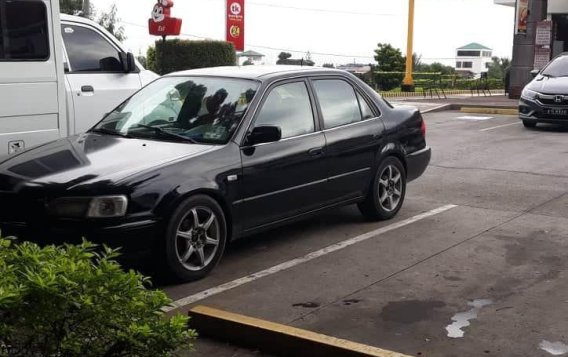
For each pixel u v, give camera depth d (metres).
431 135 14.38
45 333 2.55
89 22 8.32
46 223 4.92
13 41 6.60
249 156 5.65
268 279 5.44
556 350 4.11
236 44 19.98
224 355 4.14
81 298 2.52
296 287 5.25
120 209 4.83
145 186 4.96
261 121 5.88
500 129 15.20
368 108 7.02
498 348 4.14
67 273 2.55
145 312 2.71
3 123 6.54
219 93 6.08
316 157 6.22
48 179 5.02
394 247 6.29
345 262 5.86
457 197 8.41
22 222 5.02
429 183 9.31
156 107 6.24
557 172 10.01
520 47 22.44
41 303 2.45
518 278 5.41
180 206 5.12
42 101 6.85
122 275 2.67
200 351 4.18
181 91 6.29
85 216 4.82
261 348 4.20
